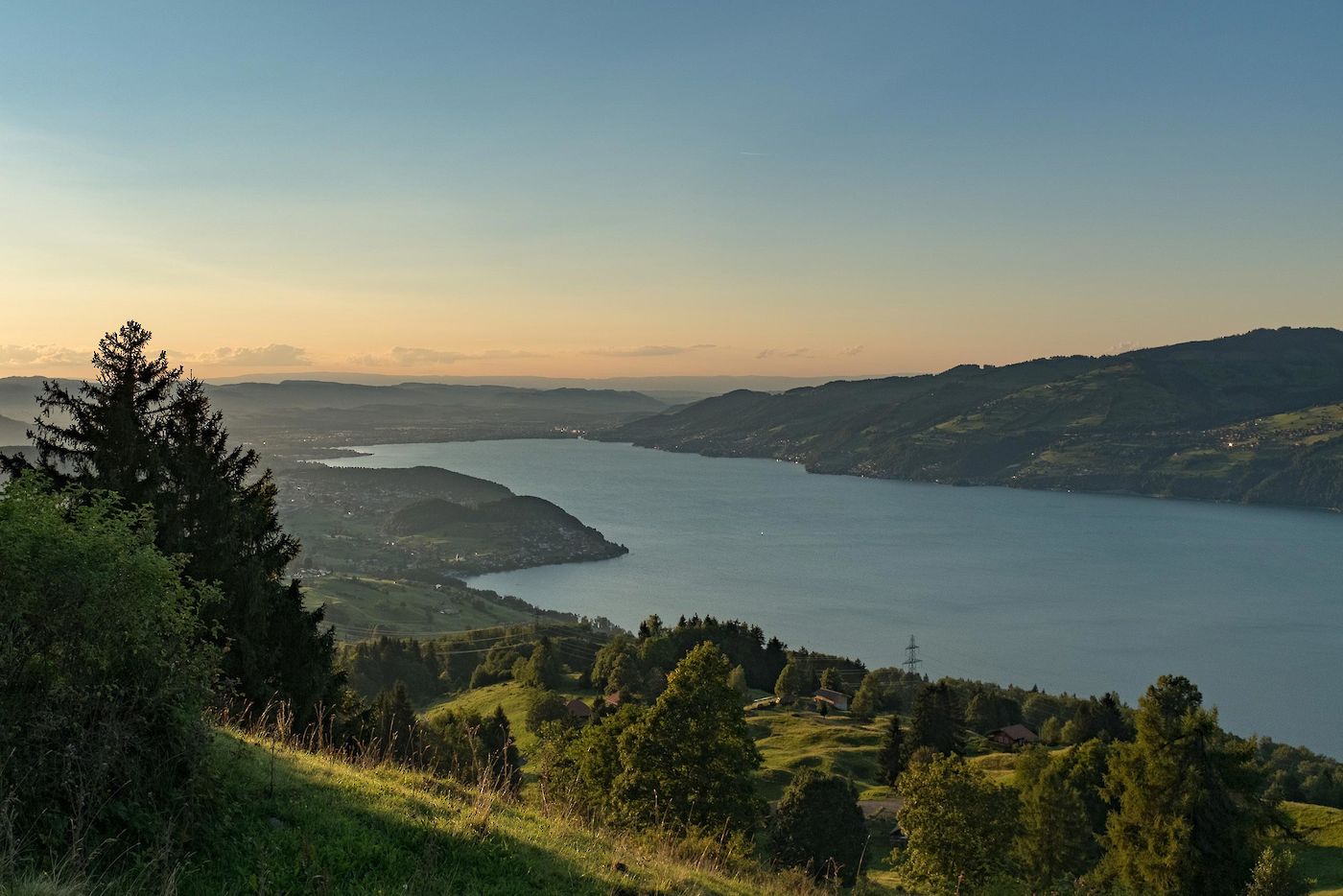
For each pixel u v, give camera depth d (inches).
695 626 5969.5
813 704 5182.1
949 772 1471.5
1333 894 1660.9
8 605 292.7
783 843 1689.2
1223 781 1295.5
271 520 1206.3
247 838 326.0
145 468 1023.6
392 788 458.9
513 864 388.5
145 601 318.7
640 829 710.5
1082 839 1776.6
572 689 5083.7
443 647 6368.1
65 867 258.8
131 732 303.6
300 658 1117.7
